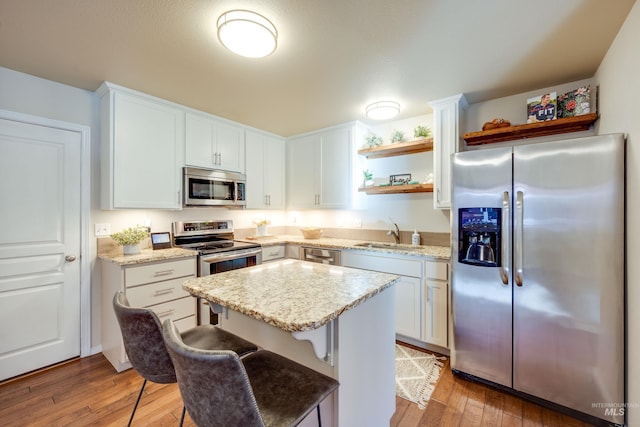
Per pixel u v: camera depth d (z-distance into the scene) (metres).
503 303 1.86
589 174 1.60
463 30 1.64
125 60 1.95
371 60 1.96
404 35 1.69
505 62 1.98
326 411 1.19
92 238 2.45
